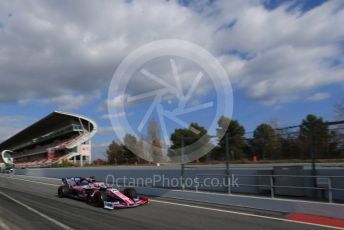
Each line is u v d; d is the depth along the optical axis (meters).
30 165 81.88
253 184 15.44
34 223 11.74
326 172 13.00
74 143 73.12
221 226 10.48
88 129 77.31
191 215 12.43
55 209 14.79
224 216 12.05
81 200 17.97
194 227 10.45
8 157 119.50
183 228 10.38
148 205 15.10
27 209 14.96
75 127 75.69
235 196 14.48
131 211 13.67
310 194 13.53
